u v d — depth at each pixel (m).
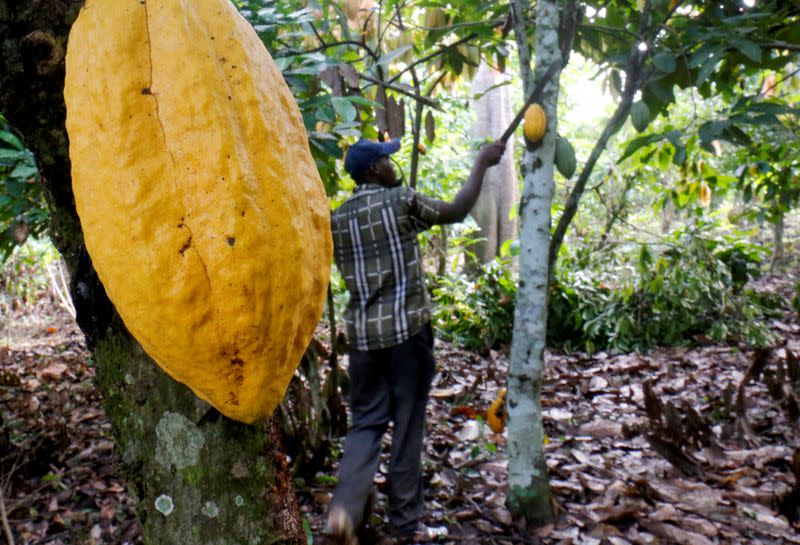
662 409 3.04
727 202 11.99
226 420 0.88
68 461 3.35
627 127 4.85
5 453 3.27
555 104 2.29
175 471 0.88
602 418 3.77
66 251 0.90
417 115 3.03
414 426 2.36
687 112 7.43
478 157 2.41
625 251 6.10
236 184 0.72
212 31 0.78
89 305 0.89
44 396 4.80
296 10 2.47
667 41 2.74
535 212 2.31
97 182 0.74
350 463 2.27
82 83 0.75
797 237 11.49
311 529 2.51
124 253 0.73
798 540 2.32
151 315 0.73
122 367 0.89
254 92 0.78
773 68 2.83
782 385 3.34
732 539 2.34
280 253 0.75
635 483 2.71
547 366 5.13
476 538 2.40
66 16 0.83
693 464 2.86
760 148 4.04
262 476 0.90
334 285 6.11
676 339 5.51
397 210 2.30
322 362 4.88
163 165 0.73
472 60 3.41
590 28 2.79
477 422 3.60
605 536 2.34
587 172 2.37
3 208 2.58
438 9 3.25
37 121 0.85
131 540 2.58
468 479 2.93
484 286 5.80
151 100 0.74
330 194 2.92
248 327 0.73
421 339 2.34
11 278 8.27
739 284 6.09
